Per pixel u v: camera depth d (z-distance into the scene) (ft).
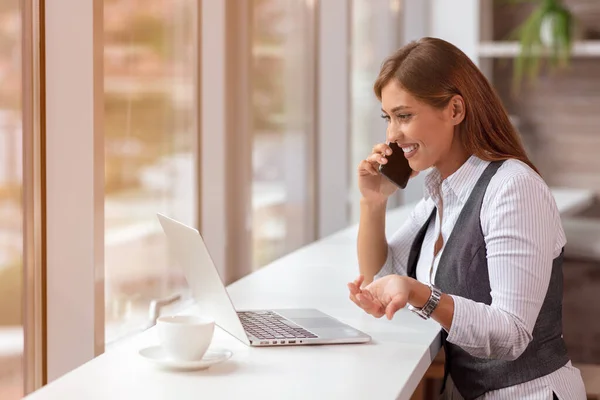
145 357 4.49
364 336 5.19
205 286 5.18
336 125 12.73
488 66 17.67
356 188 14.56
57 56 6.12
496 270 5.24
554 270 5.60
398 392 4.16
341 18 12.54
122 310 7.44
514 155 5.78
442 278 5.74
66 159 6.20
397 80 5.69
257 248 10.57
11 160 5.91
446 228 6.00
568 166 18.10
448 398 6.03
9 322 5.95
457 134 5.85
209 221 9.13
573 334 15.17
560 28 15.99
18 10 5.93
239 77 9.40
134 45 7.45
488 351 5.07
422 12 16.89
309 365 4.62
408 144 5.80
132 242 7.58
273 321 5.58
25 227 6.10
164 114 8.15
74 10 6.08
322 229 12.88
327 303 6.41
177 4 8.31
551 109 18.07
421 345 5.13
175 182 8.49
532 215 5.26
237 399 3.97
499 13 18.19
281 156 11.43
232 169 9.46
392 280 5.09
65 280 6.26
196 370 4.46
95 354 6.34
